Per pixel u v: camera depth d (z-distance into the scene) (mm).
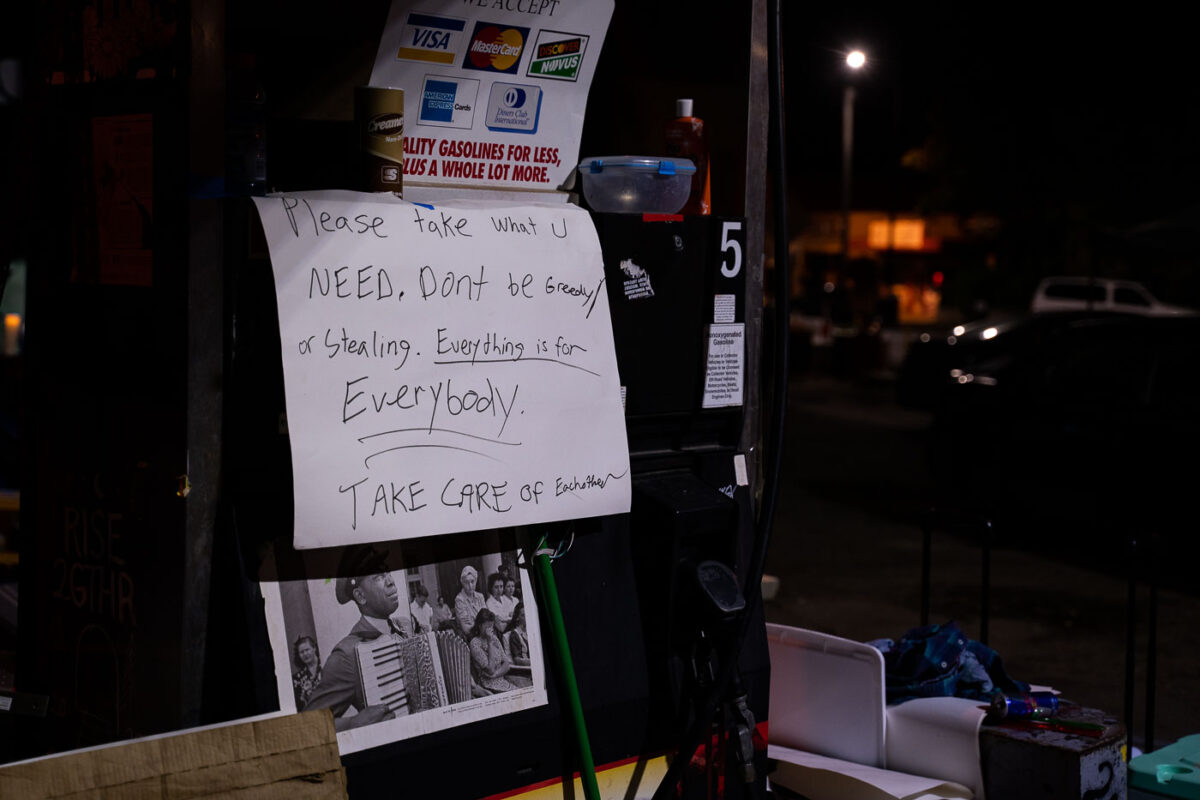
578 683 2625
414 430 2346
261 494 2266
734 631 2805
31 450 2547
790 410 19219
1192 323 9094
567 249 2658
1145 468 8625
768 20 2830
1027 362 9898
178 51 2178
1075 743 3088
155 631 2258
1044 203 25734
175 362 2209
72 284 2436
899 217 42906
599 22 2910
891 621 7188
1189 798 3164
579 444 2613
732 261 3059
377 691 2326
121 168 2312
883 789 3043
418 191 2723
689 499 2838
